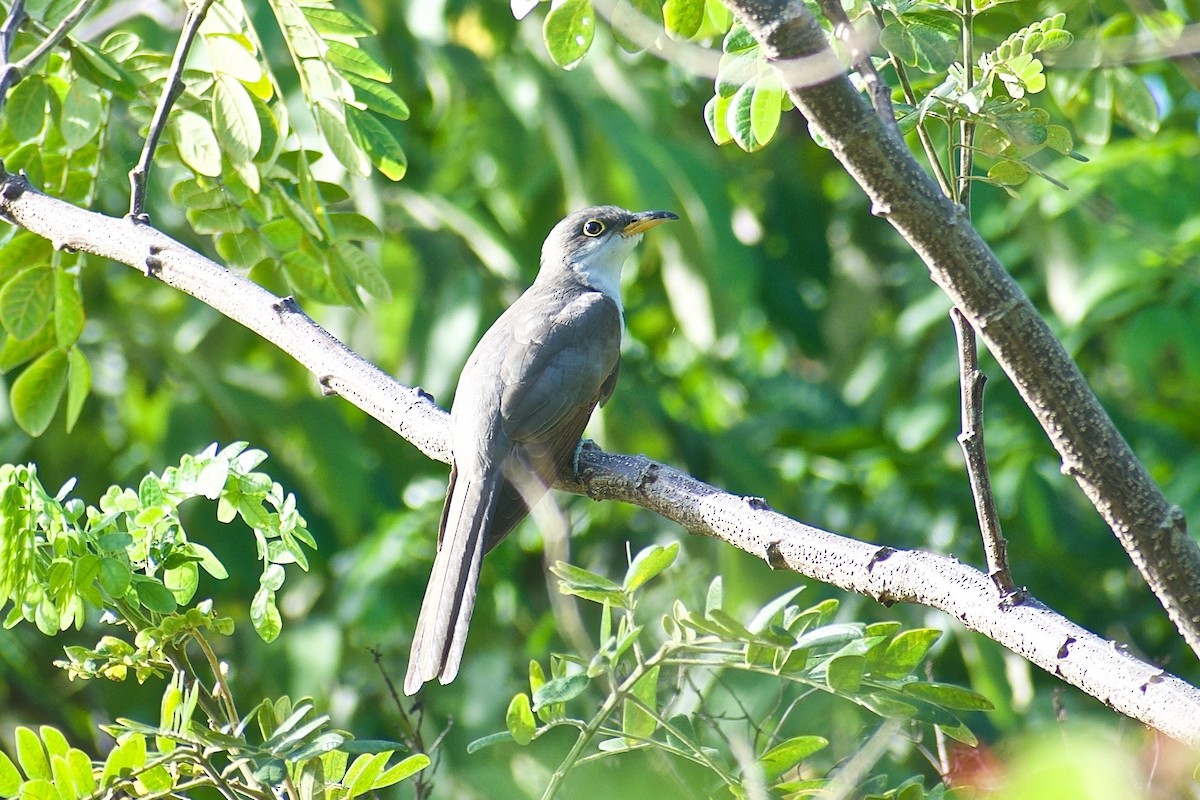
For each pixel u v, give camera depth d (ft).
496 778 38.37
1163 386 55.26
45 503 23.44
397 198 48.57
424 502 49.14
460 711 42.50
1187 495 41.60
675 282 47.80
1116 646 18.07
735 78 23.57
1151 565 18.13
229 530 44.57
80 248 29.12
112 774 21.16
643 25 24.71
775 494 48.29
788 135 59.82
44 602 23.82
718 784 23.93
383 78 29.86
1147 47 23.97
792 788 21.25
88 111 30.94
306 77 29.27
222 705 24.45
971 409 19.20
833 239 61.46
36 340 32.99
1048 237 45.16
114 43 32.01
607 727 24.94
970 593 19.35
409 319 48.08
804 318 56.95
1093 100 30.89
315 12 29.37
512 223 52.13
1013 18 32.37
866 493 48.03
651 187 45.93
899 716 20.80
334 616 44.45
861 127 17.28
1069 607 45.32
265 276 33.24
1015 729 36.99
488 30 51.44
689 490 24.09
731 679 29.91
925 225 17.65
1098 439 17.99
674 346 59.88
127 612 24.31
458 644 26.81
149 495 24.34
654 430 48.80
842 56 21.59
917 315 49.80
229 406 47.62
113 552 23.27
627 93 47.70
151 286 52.13
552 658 22.77
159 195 46.80
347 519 47.09
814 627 22.62
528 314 34.27
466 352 47.57
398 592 45.42
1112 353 49.47
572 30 25.68
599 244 39.40
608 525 49.16
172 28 42.27
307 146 38.22
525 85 48.32
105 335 49.60
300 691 43.01
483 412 31.04
